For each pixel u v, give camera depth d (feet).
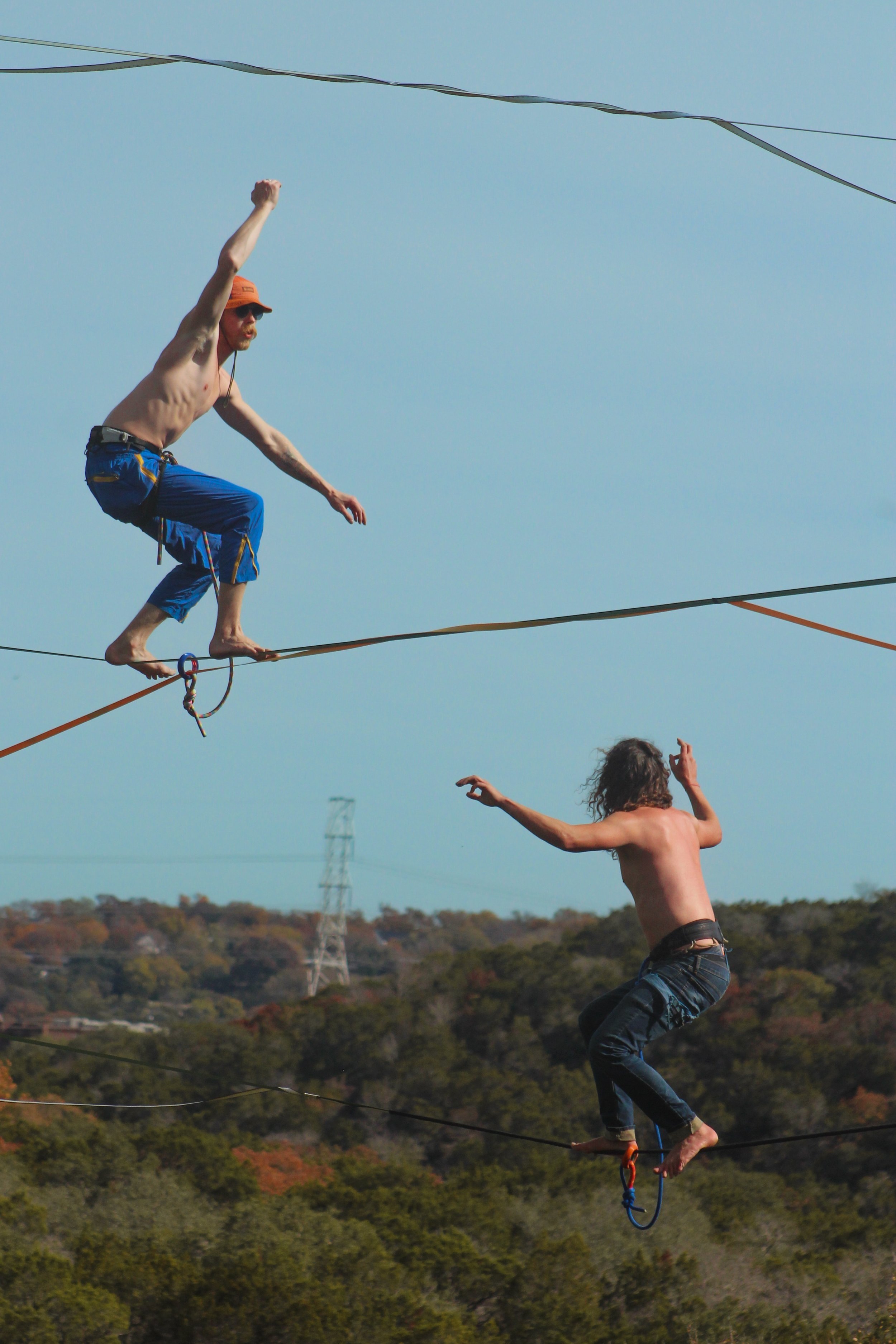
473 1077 461.78
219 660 67.10
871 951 519.19
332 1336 212.43
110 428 62.28
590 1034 56.90
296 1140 436.35
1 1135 359.87
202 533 65.92
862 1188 378.12
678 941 54.60
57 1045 65.67
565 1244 266.36
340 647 65.16
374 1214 303.89
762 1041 449.89
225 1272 226.99
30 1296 214.28
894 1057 431.02
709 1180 376.07
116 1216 291.17
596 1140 56.65
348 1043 485.56
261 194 61.87
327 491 70.13
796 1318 250.37
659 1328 242.37
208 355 63.77
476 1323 241.76
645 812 57.00
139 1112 445.78
